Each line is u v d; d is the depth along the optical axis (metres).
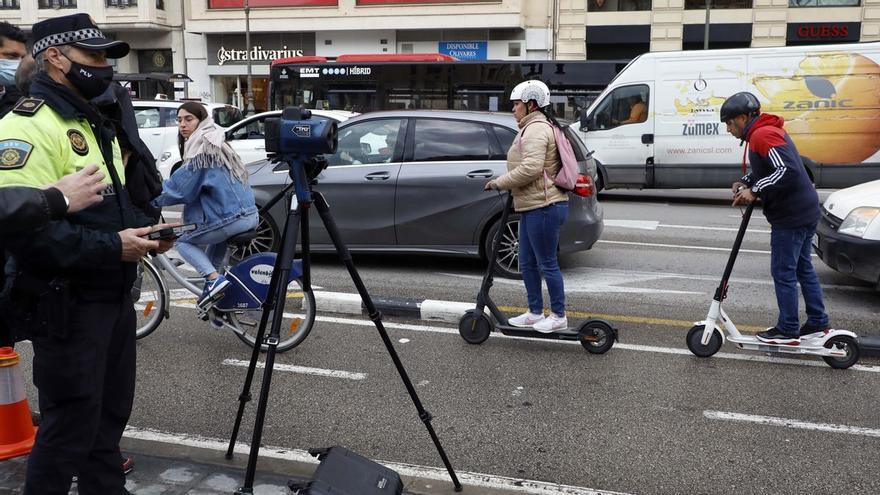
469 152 7.51
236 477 3.30
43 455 2.56
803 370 5.08
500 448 3.90
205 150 5.07
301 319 5.31
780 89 13.23
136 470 3.34
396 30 30.03
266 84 31.86
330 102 19.52
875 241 6.43
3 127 2.33
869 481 3.58
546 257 5.28
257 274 5.12
